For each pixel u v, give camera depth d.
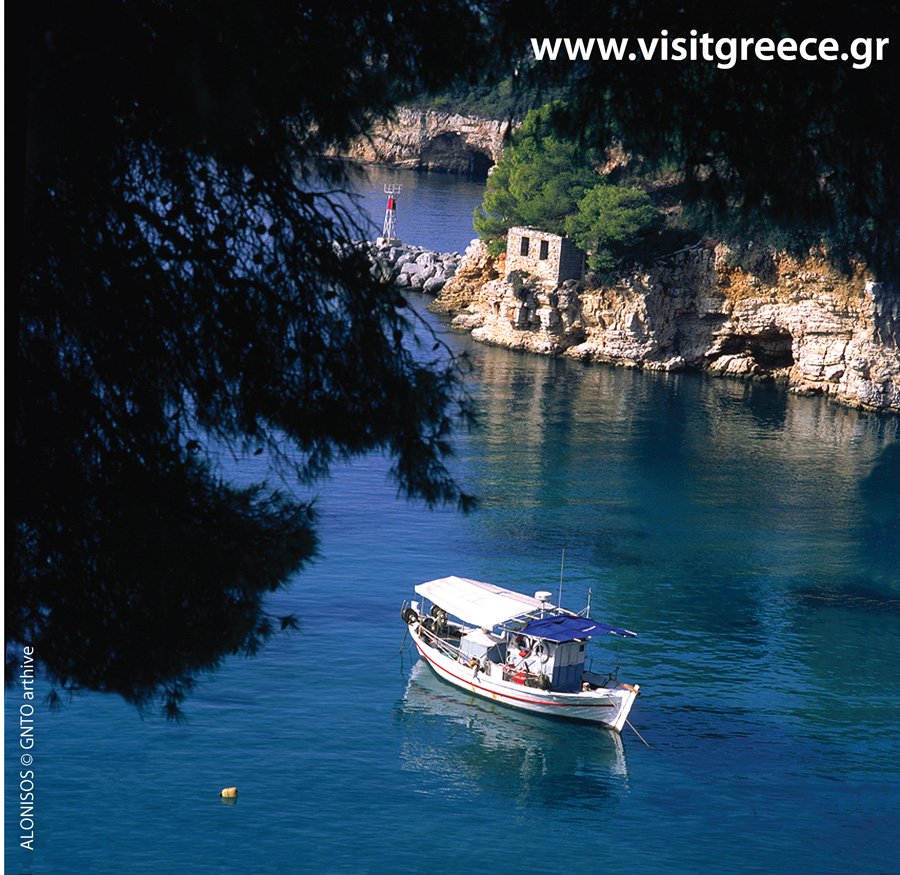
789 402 110.75
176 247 11.09
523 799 43.62
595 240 122.69
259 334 11.69
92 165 10.16
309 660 52.69
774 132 11.50
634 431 95.94
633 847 40.62
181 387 11.88
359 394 12.03
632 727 49.12
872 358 108.25
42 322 10.68
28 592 11.52
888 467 88.56
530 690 51.19
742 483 82.94
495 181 136.00
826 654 56.31
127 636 11.95
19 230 9.12
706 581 64.69
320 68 10.34
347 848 39.28
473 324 136.75
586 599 61.31
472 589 58.06
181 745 44.47
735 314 118.69
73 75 9.16
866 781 45.47
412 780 44.28
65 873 36.25
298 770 43.97
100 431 11.57
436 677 53.25
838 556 69.31
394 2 11.08
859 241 11.90
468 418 12.55
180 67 9.13
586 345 125.56
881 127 11.15
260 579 12.86
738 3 11.30
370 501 73.81
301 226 11.64
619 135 12.34
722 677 53.75
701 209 12.42
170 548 11.96
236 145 10.37
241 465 67.12
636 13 11.60
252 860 37.97
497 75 12.04
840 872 39.19
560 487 79.75
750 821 42.22
